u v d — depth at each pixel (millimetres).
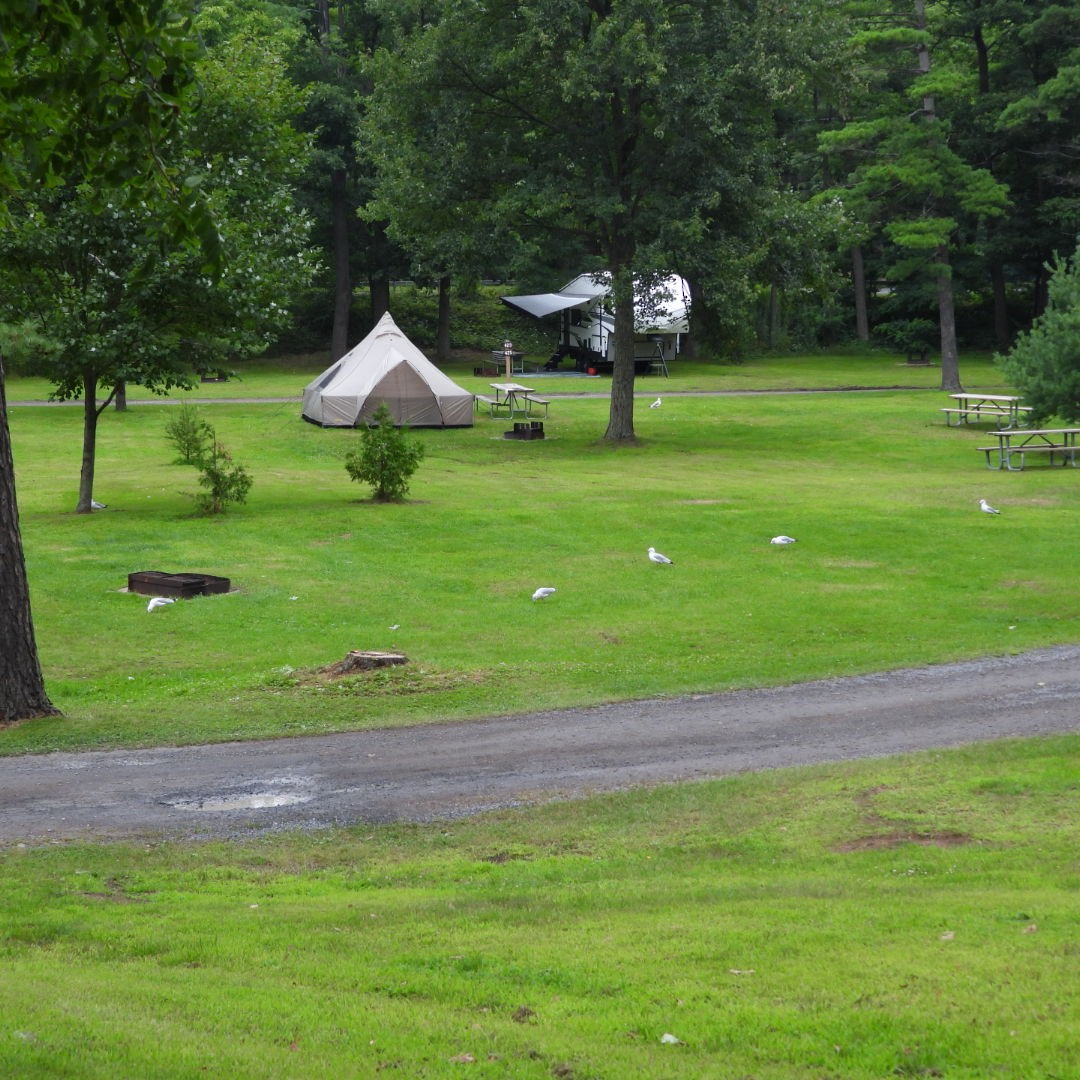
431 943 6910
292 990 6082
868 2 52375
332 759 11773
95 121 6297
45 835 9570
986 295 75750
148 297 24922
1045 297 69750
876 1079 4895
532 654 16375
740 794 10188
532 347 71500
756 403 47719
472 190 38062
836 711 13188
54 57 6312
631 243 38469
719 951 6516
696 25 35250
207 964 6609
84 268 25328
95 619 18406
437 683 14828
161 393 26641
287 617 18625
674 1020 5559
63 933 7203
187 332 26359
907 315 74875
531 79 36625
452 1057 5172
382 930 7219
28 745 12406
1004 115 55500
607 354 59625
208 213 6391
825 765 10984
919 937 6625
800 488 30547
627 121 36562
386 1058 5160
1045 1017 5395
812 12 36625
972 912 7059
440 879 8500
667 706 13648
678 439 40031
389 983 6199
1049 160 63531
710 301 35688
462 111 36375
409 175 37938
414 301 75625
